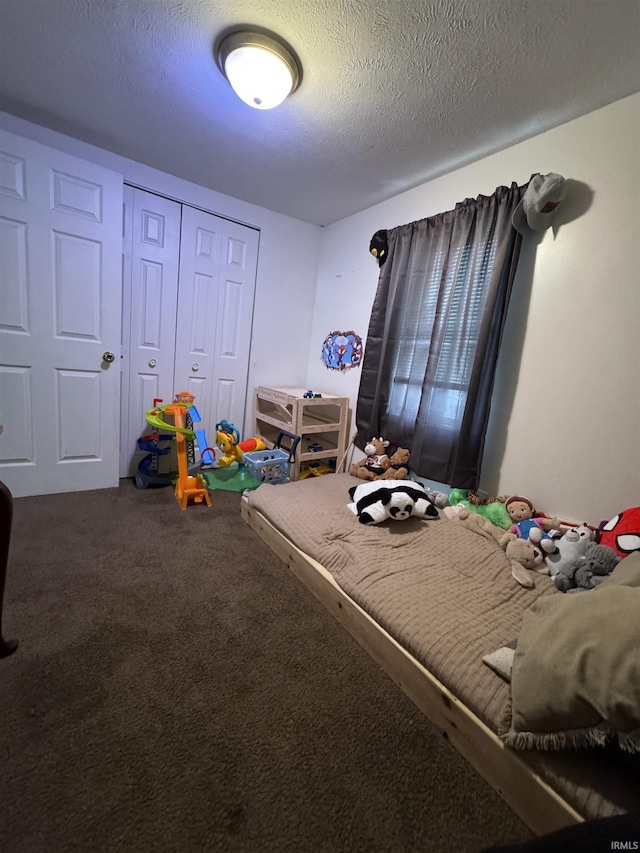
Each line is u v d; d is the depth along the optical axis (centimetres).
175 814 82
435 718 107
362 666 126
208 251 275
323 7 121
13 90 176
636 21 116
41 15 133
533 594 140
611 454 160
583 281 164
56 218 207
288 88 148
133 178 237
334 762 96
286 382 331
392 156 204
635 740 72
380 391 250
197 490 240
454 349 206
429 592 136
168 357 274
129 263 246
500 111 162
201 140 205
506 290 183
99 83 167
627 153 150
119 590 153
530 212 167
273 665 124
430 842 81
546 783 82
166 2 124
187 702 108
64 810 81
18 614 135
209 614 144
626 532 140
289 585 165
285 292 315
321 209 283
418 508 187
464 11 118
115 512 220
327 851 78
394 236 243
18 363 211
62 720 100
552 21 118
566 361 171
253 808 85
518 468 191
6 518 107
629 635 80
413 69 143
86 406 236
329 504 206
